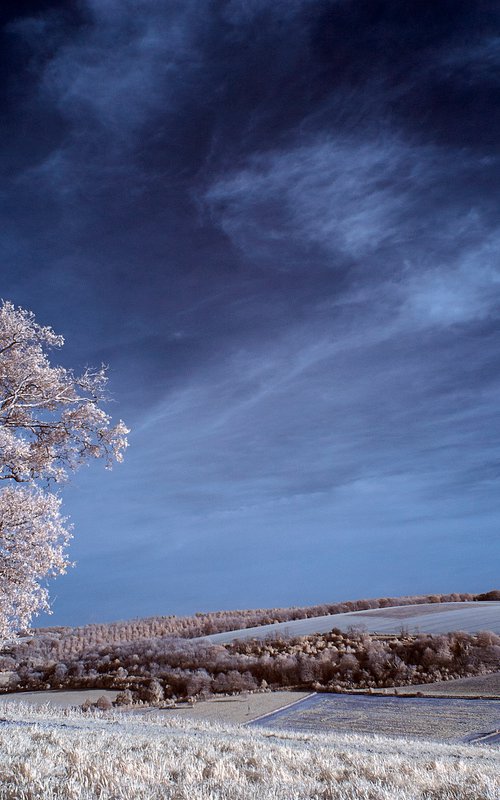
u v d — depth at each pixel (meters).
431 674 57.66
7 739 12.86
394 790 8.42
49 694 65.81
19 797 6.86
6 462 16.61
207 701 52.66
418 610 112.94
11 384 17.83
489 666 57.38
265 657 69.56
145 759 10.88
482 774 10.19
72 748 11.36
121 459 18.78
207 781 8.34
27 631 16.30
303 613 142.00
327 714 42.84
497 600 128.38
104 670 78.19
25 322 18.30
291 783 8.73
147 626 149.50
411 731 34.56
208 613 172.00
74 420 18.23
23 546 16.30
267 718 42.94
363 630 89.50
